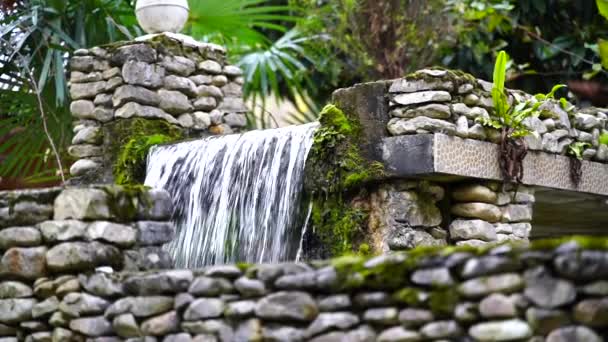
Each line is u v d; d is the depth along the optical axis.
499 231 4.91
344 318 2.96
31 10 6.83
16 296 3.83
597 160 5.79
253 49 8.48
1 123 7.18
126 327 3.51
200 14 7.11
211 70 6.26
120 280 3.55
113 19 7.07
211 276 3.28
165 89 5.95
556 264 2.59
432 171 4.51
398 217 4.63
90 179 5.95
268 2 9.41
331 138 4.79
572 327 2.55
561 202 5.95
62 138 7.24
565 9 8.79
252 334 3.14
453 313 2.77
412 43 7.62
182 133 6.02
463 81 4.79
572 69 8.72
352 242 4.73
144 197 3.86
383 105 4.71
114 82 5.89
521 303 2.65
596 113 5.94
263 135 5.17
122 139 5.83
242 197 5.12
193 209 5.34
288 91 9.31
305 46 8.52
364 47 7.68
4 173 7.51
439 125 4.59
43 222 3.78
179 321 3.37
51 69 6.93
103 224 3.70
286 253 4.90
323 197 4.84
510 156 4.95
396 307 2.88
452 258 2.79
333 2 7.90
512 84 8.98
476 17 8.03
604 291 2.50
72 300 3.67
